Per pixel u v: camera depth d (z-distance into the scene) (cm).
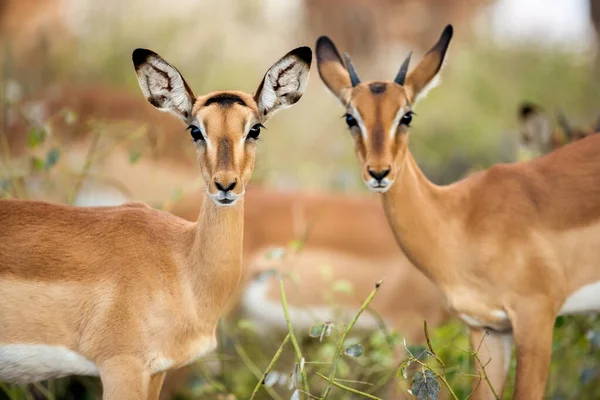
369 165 1213
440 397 1405
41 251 1088
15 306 1073
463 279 1262
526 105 1838
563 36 3788
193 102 1124
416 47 4547
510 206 1246
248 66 3338
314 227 1844
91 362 1089
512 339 1298
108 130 2089
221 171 1057
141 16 3400
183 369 1616
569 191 1250
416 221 1266
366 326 1747
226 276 1110
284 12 3922
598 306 1266
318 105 3266
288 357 1725
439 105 3259
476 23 4544
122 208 1155
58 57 3062
